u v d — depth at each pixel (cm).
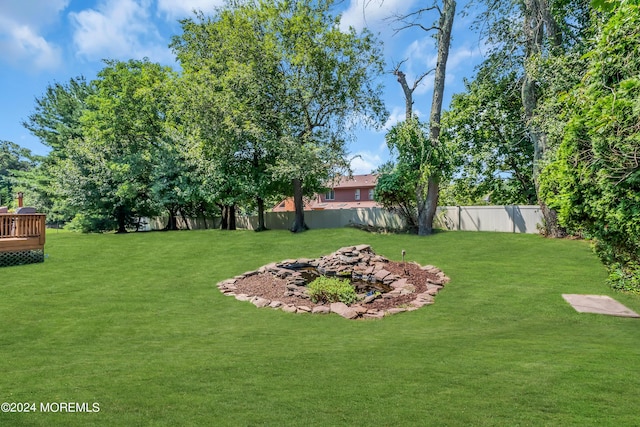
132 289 941
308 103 1883
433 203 1730
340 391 323
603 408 280
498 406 286
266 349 487
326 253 1420
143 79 2386
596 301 734
